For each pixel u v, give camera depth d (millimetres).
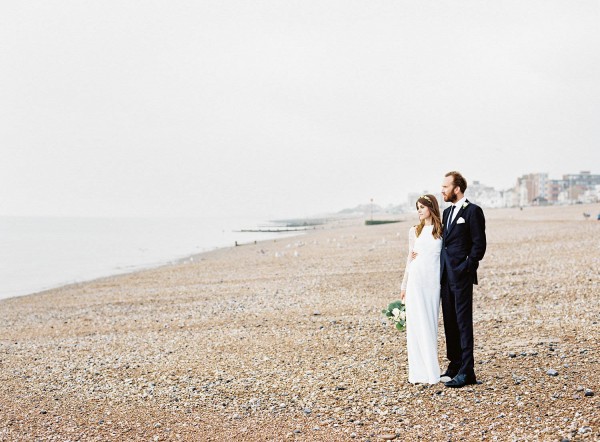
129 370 8938
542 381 6566
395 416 5949
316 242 47688
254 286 20125
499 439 5094
